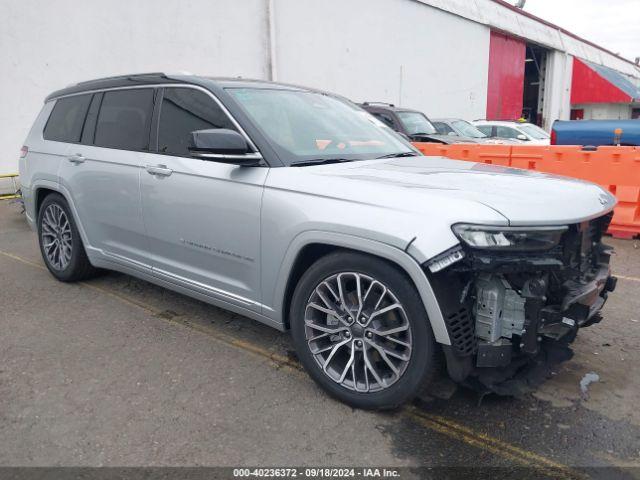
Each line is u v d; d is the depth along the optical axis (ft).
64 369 10.78
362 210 8.74
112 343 11.99
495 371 8.97
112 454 8.21
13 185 30.86
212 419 9.14
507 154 26.03
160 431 8.79
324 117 12.45
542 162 24.82
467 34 72.74
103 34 33.71
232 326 12.96
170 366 10.96
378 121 14.21
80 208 14.42
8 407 9.42
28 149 16.56
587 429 8.93
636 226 22.41
